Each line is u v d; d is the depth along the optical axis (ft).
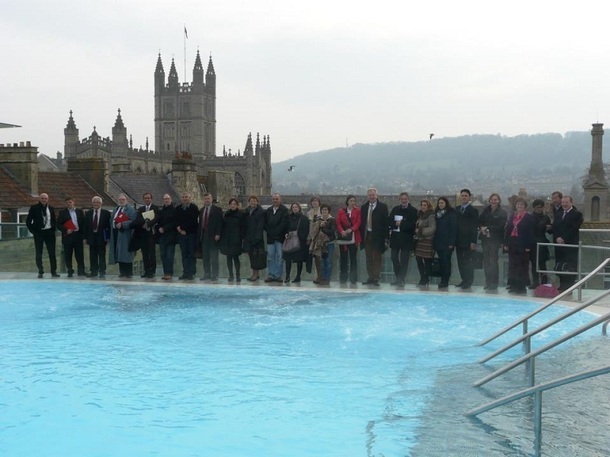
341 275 52.90
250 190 475.31
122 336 35.17
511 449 18.48
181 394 24.76
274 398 24.12
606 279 45.93
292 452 18.90
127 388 25.58
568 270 46.52
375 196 51.47
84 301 45.85
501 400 19.95
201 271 66.23
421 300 45.29
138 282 53.26
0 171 115.65
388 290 48.93
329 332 35.83
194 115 586.04
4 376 27.32
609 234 48.39
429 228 49.42
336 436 20.13
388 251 58.23
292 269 59.16
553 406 22.35
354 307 43.29
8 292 49.32
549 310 41.19
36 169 118.01
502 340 33.68
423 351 31.48
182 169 162.20
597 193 158.30
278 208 53.31
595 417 21.15
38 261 56.75
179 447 19.44
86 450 19.26
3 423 21.62
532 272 48.98
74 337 34.86
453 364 28.86
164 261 54.75
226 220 53.42
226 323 38.50
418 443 19.29
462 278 49.73
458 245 48.98
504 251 48.65
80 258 57.67
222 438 20.15
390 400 23.68
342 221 52.08
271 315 40.98
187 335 35.32
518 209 47.01
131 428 21.07
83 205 127.65
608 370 17.07
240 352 31.48
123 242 55.57
